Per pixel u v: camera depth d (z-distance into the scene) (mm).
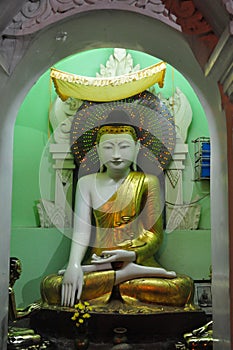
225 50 2537
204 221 5500
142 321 4469
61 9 2914
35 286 5344
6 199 3264
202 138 5520
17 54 2939
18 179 5500
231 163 2760
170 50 3291
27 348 4055
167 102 5551
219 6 2531
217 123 3059
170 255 5410
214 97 3033
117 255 4879
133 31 3225
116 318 4457
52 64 3512
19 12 2879
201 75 3146
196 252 5422
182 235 5441
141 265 5012
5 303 3266
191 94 5645
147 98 5457
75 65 5629
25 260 5367
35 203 5504
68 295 4746
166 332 4520
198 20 2873
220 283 3033
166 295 4766
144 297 4785
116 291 4902
